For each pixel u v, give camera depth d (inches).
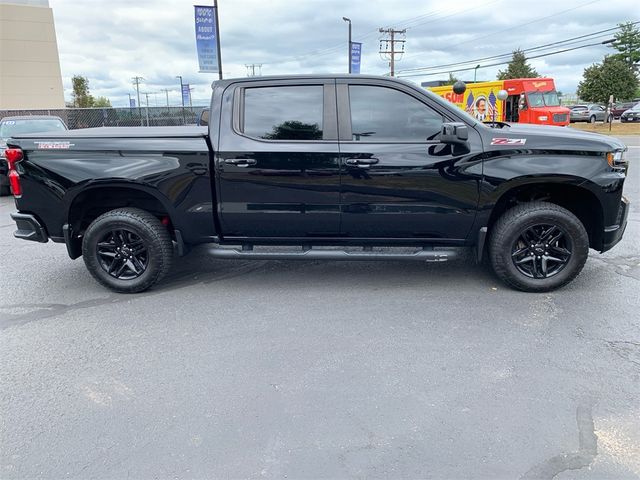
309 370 134.1
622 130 1186.0
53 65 1720.0
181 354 144.3
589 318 161.8
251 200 181.2
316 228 183.6
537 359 137.1
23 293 196.2
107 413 117.0
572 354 139.3
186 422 113.0
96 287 202.4
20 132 461.4
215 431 109.8
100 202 196.2
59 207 186.4
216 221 185.8
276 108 179.2
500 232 178.4
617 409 114.3
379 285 196.4
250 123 179.9
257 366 136.7
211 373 133.6
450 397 120.5
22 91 1679.4
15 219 192.7
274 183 178.4
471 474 95.7
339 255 184.7
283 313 171.8
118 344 151.4
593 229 184.7
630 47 2073.1
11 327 164.4
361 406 117.6
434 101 173.6
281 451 103.1
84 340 154.3
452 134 161.6
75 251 197.5
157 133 186.2
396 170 173.9
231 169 178.7
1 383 130.5
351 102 176.7
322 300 182.5
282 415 114.9
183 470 98.3
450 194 174.6
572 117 1620.3
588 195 177.2
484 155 170.9
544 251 180.4
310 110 177.8
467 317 164.7
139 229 185.9
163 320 168.4
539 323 159.0
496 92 981.2
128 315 173.3
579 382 125.5
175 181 181.0
